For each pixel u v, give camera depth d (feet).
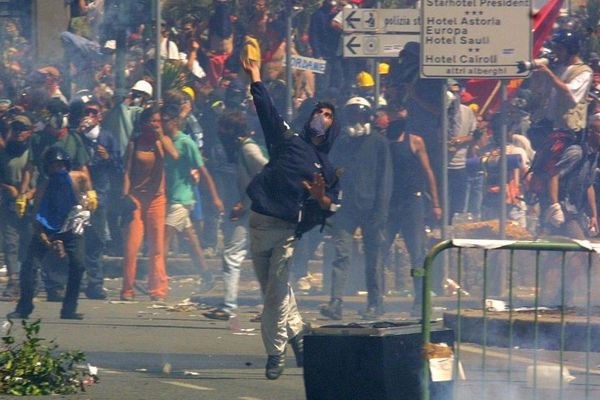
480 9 148.66
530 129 166.20
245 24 203.51
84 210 144.46
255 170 131.54
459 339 85.46
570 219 158.20
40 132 165.07
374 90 185.98
